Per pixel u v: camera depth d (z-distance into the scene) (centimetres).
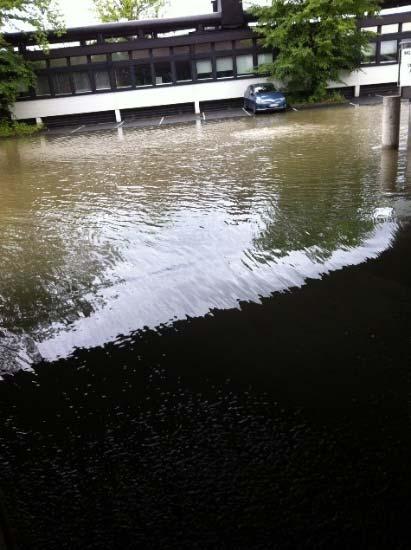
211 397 359
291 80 2659
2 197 1015
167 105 2806
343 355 397
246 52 2714
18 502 279
